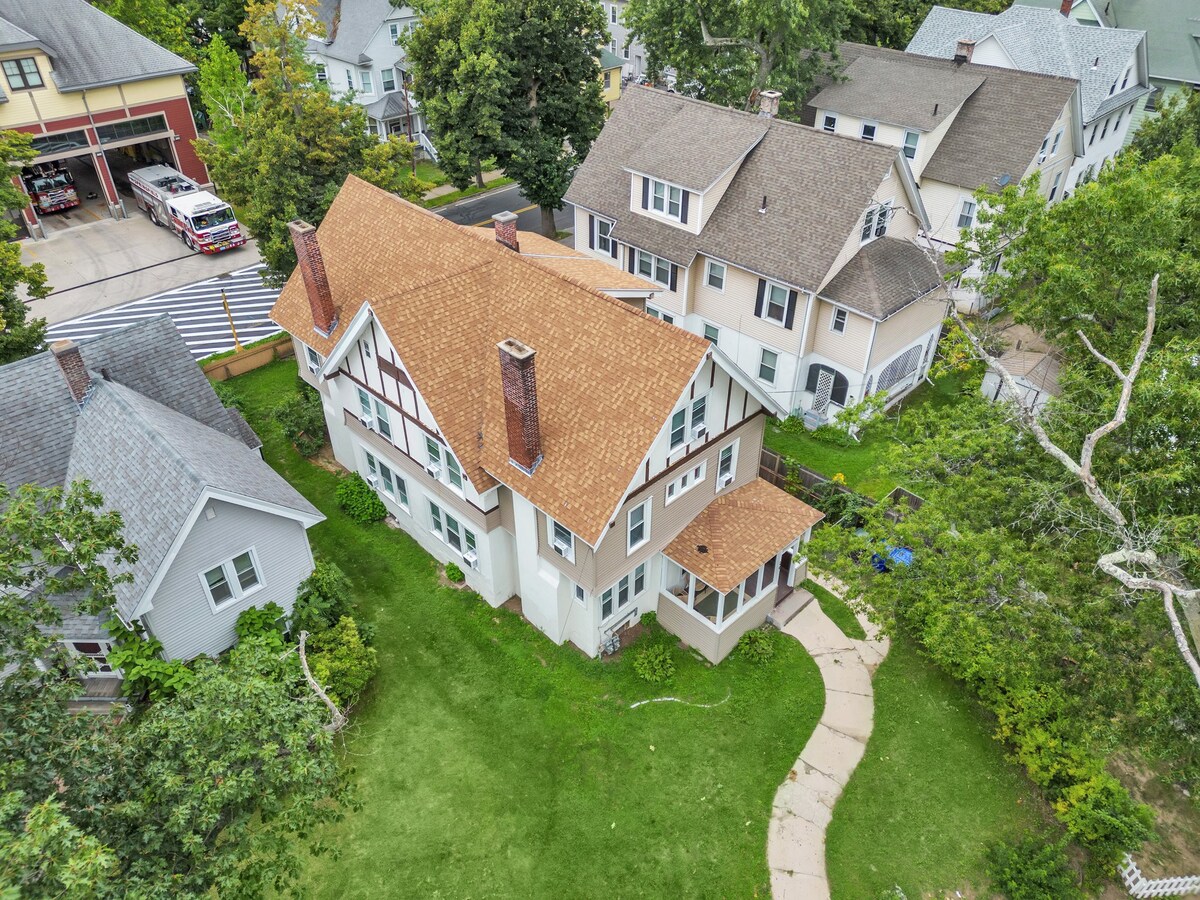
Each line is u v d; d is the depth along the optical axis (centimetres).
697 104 3456
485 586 2403
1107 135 4744
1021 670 1708
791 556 2391
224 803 1267
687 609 2250
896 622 2158
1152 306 1725
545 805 1916
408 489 2544
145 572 1908
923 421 2339
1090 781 1852
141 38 4700
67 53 4441
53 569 2028
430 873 1781
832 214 2969
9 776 1147
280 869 1345
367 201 2806
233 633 2188
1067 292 2330
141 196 4791
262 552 2150
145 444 2055
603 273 2833
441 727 2084
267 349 3528
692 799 1933
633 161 3319
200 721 1292
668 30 4238
